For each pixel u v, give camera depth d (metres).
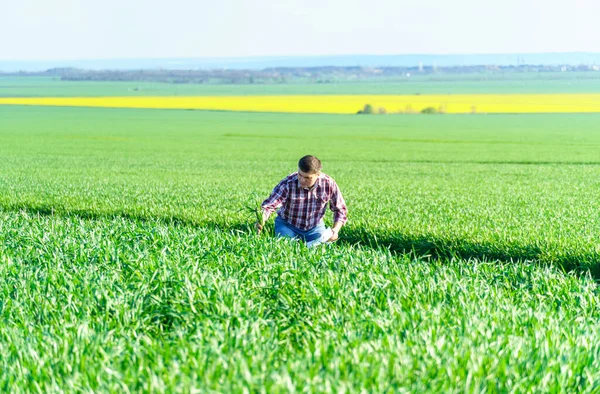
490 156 51.62
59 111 111.00
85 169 39.50
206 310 6.75
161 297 7.41
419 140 67.50
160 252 9.53
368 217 16.11
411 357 5.37
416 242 13.82
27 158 47.81
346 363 5.18
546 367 5.34
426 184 30.05
